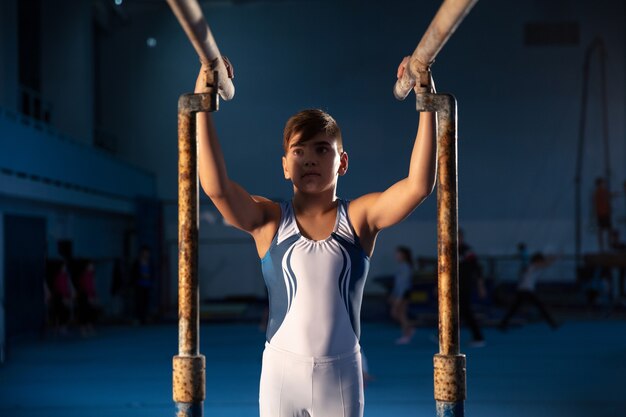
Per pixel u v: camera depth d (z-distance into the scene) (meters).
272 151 20.92
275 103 21.05
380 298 20.44
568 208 20.48
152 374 8.56
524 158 20.69
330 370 2.10
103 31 20.73
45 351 10.82
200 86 1.80
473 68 20.84
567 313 16.48
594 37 20.56
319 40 21.14
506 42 20.81
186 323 1.72
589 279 17.80
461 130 20.84
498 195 20.69
